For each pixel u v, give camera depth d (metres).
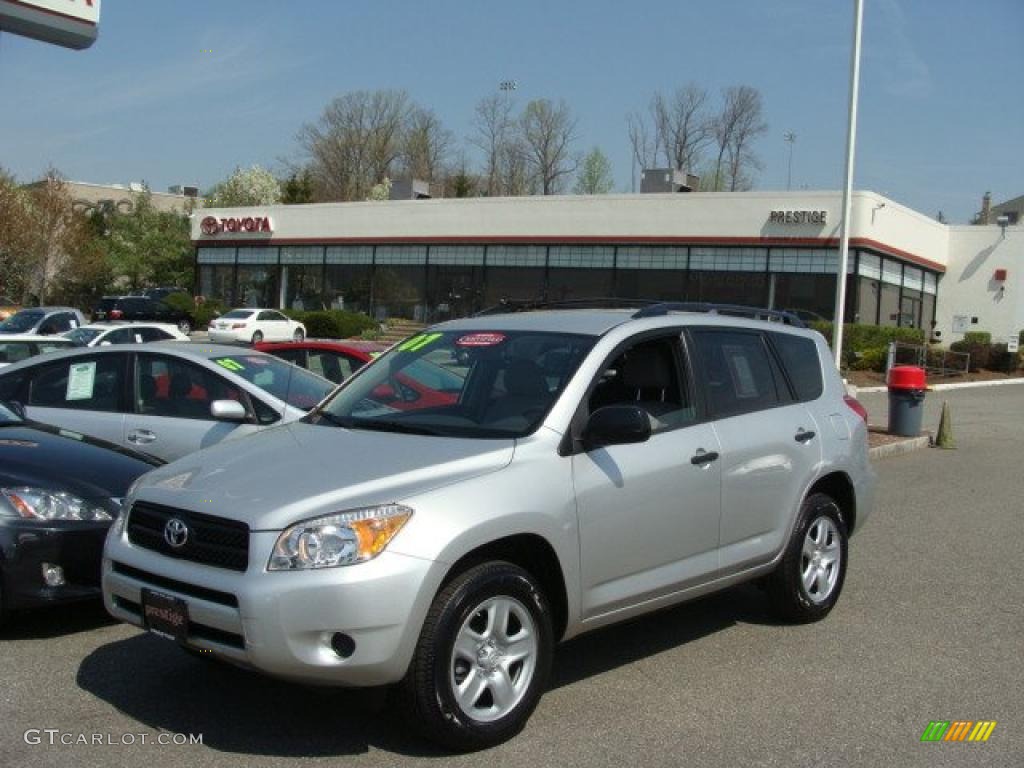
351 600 3.88
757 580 6.37
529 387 4.95
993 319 38.88
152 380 7.71
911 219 36.06
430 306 42.72
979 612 6.66
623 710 4.80
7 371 8.00
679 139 78.38
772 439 5.81
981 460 14.37
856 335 30.70
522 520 4.37
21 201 49.19
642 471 4.95
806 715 4.79
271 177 76.19
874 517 9.97
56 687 4.89
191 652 4.43
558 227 38.84
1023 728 4.70
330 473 4.32
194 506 4.23
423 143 90.00
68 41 11.43
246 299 48.72
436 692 4.07
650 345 5.40
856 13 16.09
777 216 34.28
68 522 5.50
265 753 4.21
